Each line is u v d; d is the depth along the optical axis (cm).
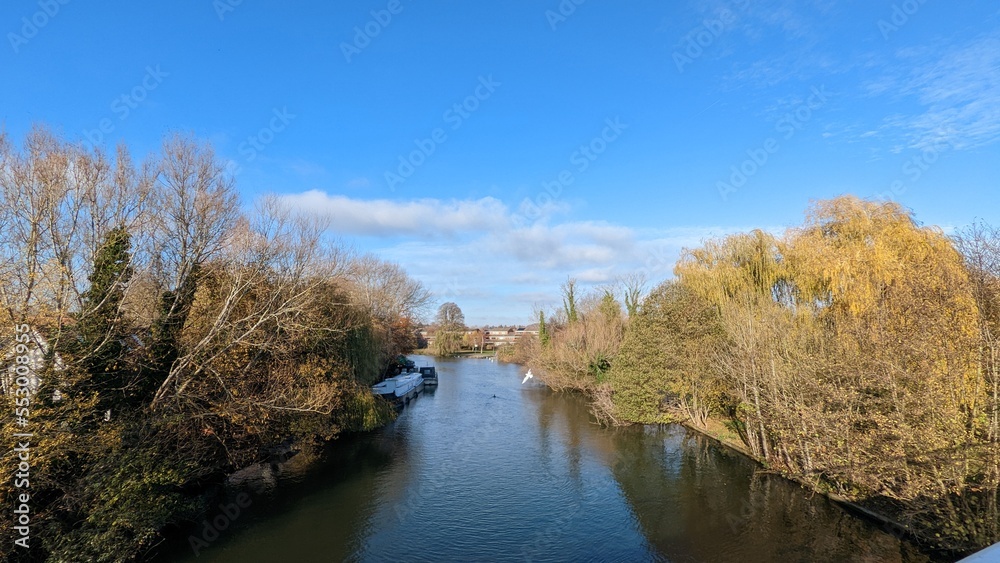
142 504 1296
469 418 3275
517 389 4800
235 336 1870
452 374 6378
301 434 2267
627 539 1466
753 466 2062
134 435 1384
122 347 1438
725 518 1577
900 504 1417
